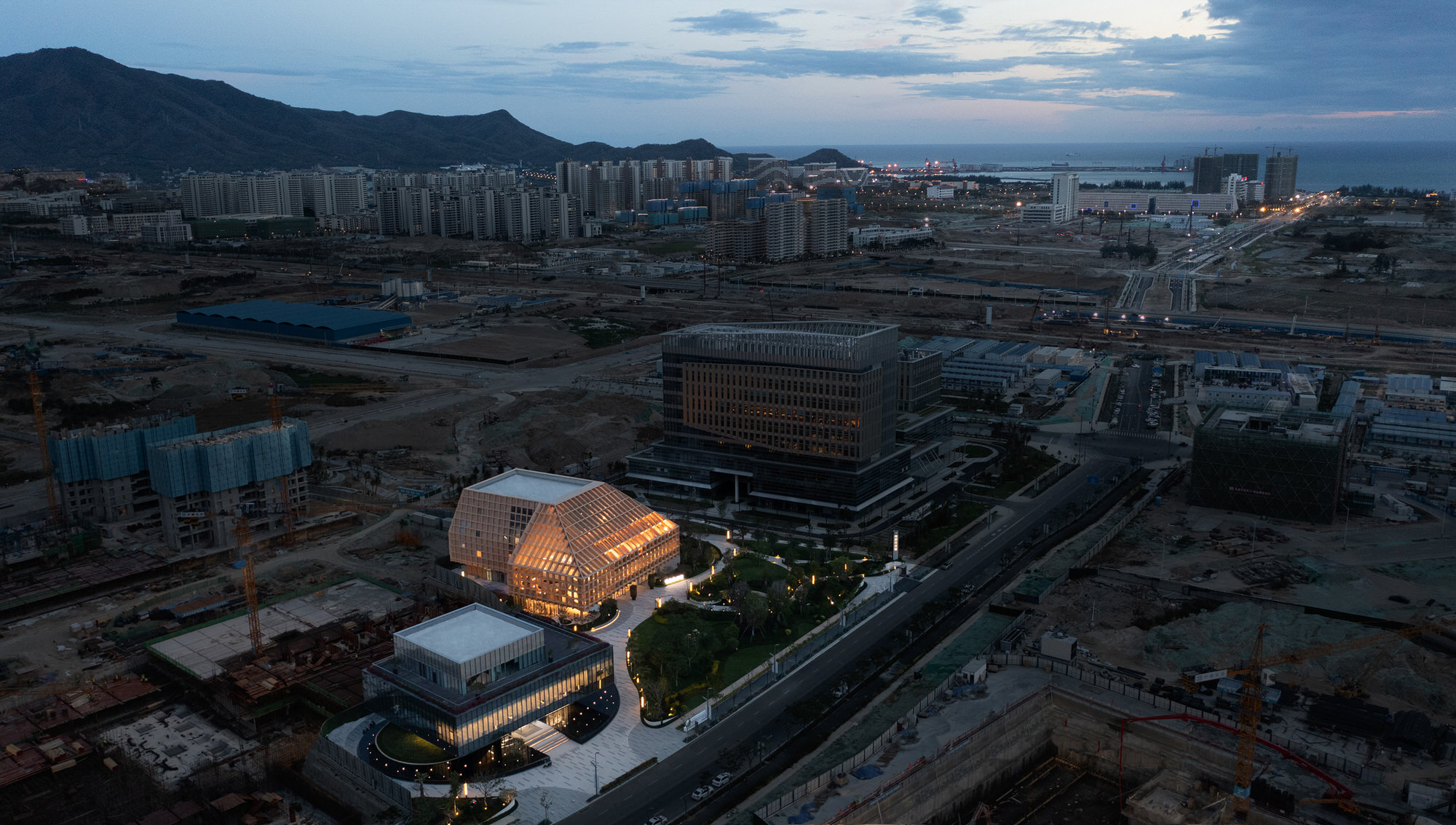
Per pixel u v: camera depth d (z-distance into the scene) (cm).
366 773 18775
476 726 19100
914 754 19550
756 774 19012
